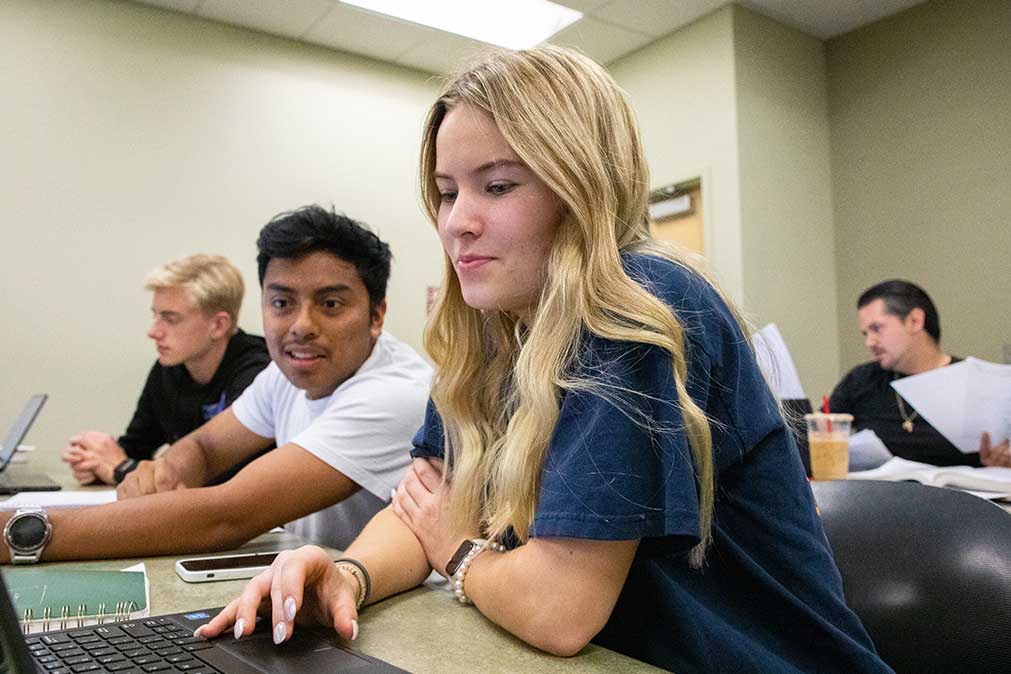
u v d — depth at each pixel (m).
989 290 3.17
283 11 3.26
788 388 1.95
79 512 1.03
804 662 0.73
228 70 3.34
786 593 0.72
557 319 0.73
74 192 2.97
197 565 0.95
